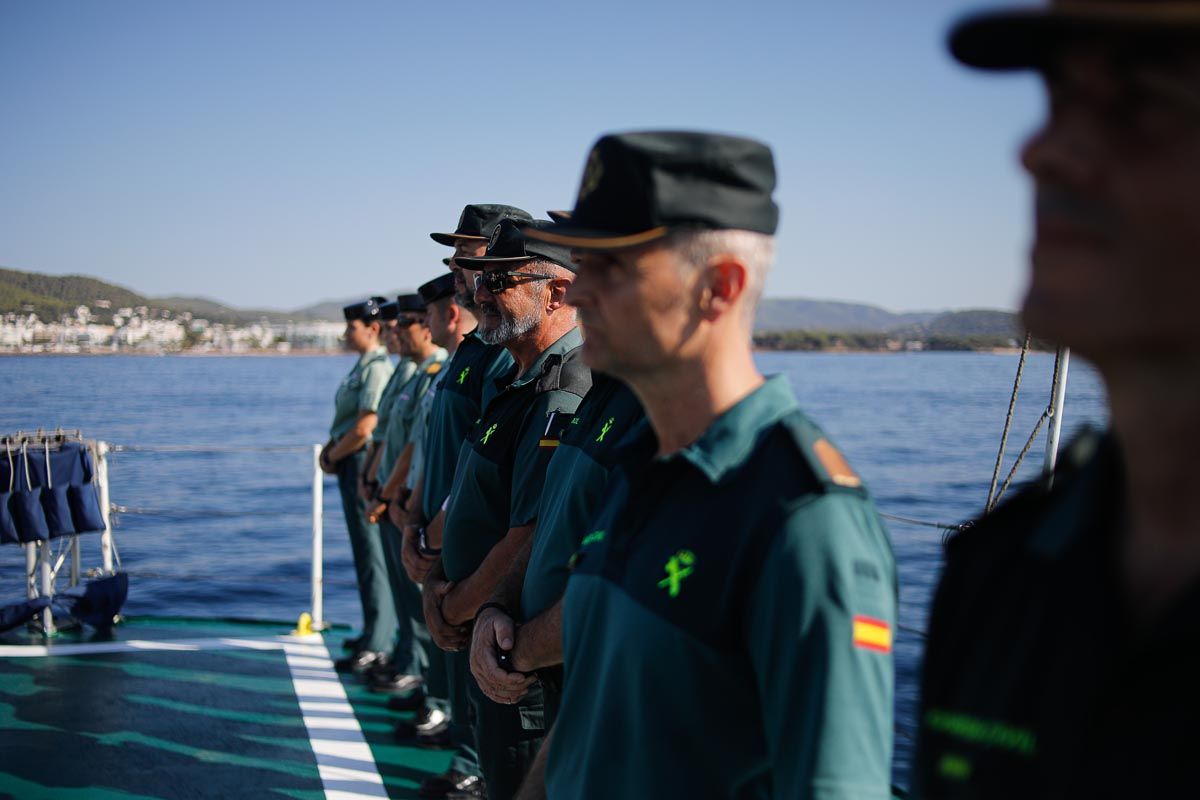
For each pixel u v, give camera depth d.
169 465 19.94
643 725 1.50
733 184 1.54
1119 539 0.88
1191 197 0.72
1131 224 0.74
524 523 2.85
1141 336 0.75
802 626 1.35
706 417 1.58
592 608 1.65
